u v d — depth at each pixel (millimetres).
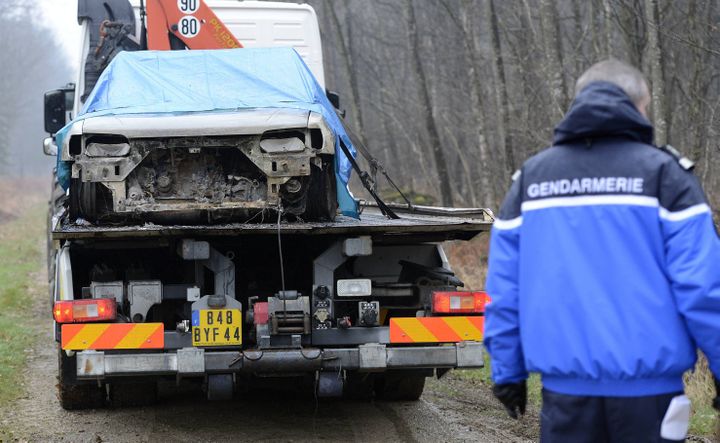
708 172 14211
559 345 3227
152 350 6352
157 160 6734
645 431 3164
